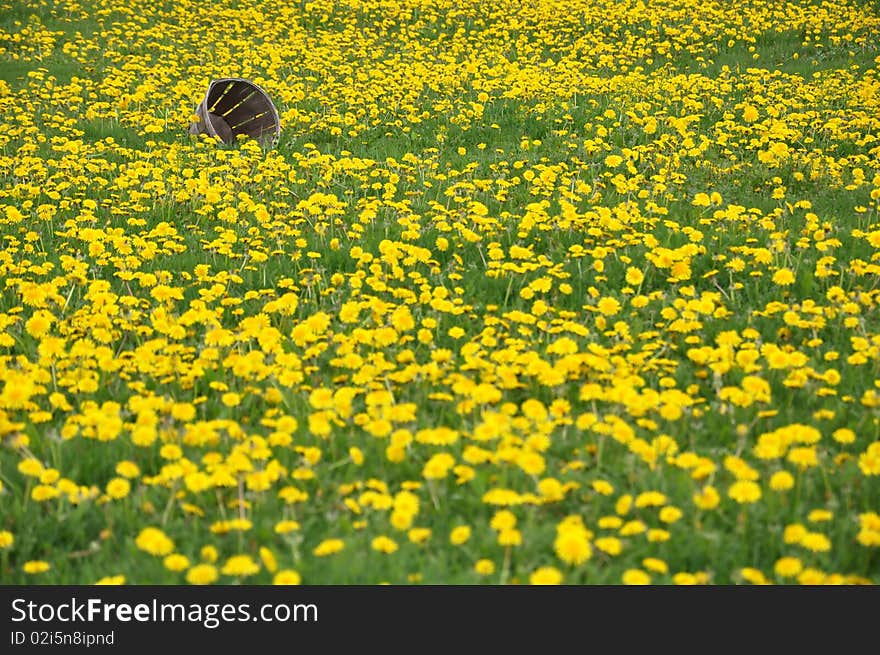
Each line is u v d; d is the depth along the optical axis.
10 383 6.72
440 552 5.14
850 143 16.69
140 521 5.56
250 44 27.05
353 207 13.30
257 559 5.18
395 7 31.62
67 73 23.27
